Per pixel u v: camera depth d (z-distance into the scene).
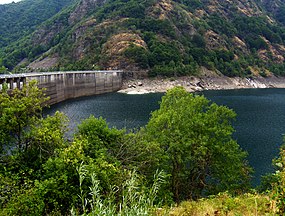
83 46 159.50
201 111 29.03
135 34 151.62
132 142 23.50
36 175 16.34
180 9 181.25
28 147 18.64
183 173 25.73
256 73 168.38
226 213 12.82
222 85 144.88
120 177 16.12
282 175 11.21
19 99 18.86
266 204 12.87
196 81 138.50
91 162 16.11
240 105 87.19
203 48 165.38
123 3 182.88
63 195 14.87
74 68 144.88
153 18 165.12
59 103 89.75
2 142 17.77
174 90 30.94
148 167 22.47
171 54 144.50
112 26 160.25
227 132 26.11
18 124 18.03
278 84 164.88
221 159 26.16
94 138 21.39
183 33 170.38
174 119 25.67
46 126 18.83
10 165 17.06
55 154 17.83
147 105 85.12
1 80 65.69
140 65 137.25
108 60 141.25
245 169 28.30
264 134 52.75
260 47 193.75
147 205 8.40
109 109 77.44
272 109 80.12
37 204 14.12
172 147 24.42
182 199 25.48
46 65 167.50
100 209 7.91
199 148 23.78
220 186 25.98
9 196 14.70
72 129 47.00
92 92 113.81
